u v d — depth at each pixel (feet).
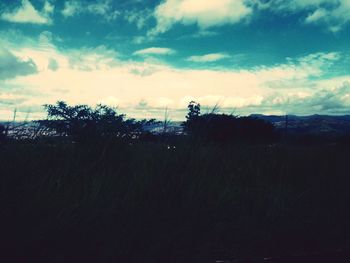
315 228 13.21
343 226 13.62
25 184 12.00
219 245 11.48
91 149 16.92
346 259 10.52
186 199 14.34
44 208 11.02
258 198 15.93
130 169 16.31
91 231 10.75
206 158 18.74
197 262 10.26
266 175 19.52
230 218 13.74
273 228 12.95
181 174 15.96
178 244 11.02
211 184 16.07
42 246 9.80
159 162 16.70
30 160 14.10
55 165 14.80
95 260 9.75
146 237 11.21
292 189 18.20
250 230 12.71
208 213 13.62
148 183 14.67
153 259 10.07
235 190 16.61
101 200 12.42
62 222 10.55
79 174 14.73
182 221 12.69
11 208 10.61
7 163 13.07
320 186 19.24
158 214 13.05
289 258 10.30
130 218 12.08
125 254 10.08
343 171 22.76
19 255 9.37
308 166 22.72
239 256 10.74
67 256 9.68
